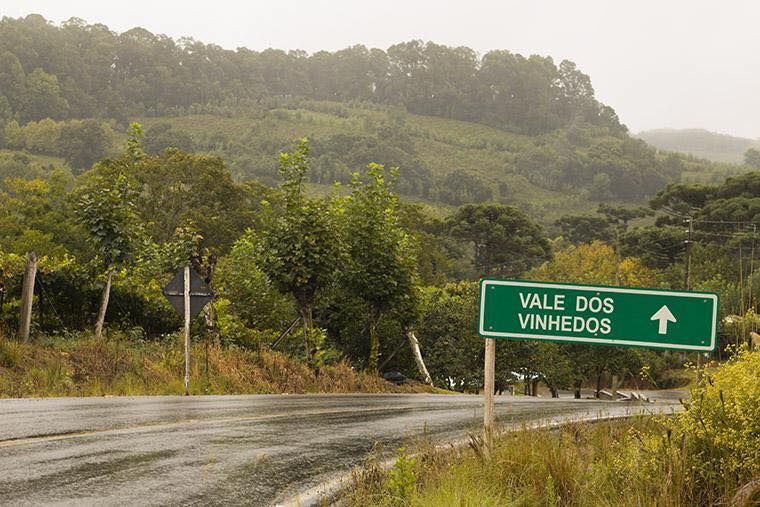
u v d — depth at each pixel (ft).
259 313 170.40
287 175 153.17
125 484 41.88
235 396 99.30
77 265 130.31
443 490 36.96
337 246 151.43
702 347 36.94
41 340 110.73
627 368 329.11
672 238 567.18
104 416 67.56
